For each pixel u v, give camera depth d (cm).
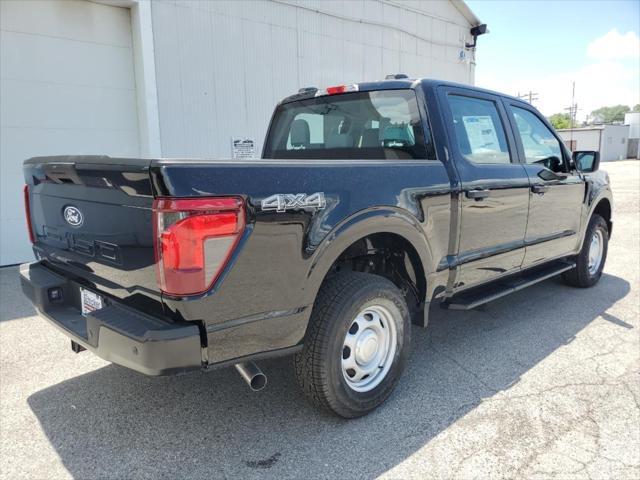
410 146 332
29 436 264
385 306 284
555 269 465
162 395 307
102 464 241
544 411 287
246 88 828
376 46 1041
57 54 664
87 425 274
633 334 407
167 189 195
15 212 658
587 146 5272
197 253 201
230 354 220
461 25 1260
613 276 596
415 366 347
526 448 252
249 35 821
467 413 285
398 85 343
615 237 856
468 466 239
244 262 215
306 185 236
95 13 687
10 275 604
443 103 334
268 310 227
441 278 321
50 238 287
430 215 303
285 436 263
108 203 227
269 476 232
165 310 209
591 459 243
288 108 427
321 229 241
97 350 226
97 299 254
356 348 277
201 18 761
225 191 206
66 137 685
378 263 323
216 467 239
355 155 369
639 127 6072
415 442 258
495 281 408
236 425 274
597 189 505
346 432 267
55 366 348
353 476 232
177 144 761
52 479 230
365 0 1002
